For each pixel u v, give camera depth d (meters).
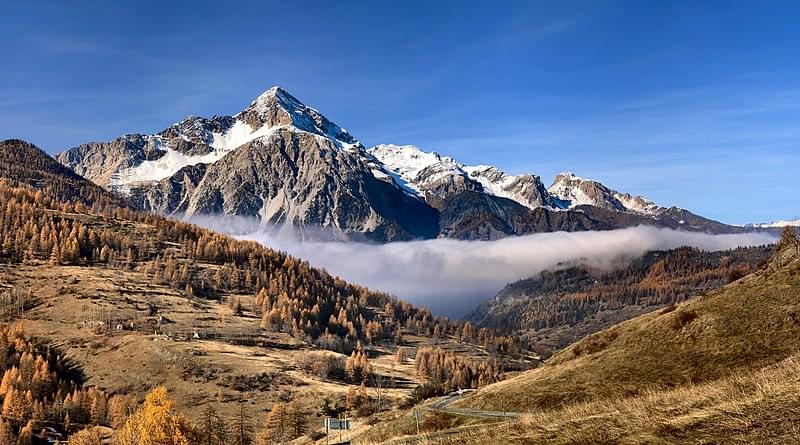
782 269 67.12
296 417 177.12
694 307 68.88
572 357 82.62
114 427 185.75
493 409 68.12
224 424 187.00
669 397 30.23
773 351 55.00
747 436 21.09
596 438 25.11
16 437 174.88
